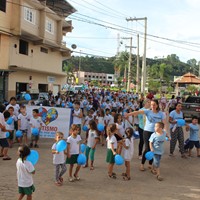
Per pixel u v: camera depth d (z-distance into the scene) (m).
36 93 21.55
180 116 10.42
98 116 12.13
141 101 17.73
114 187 6.93
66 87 36.12
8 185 6.71
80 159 7.00
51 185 6.88
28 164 5.30
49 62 30.70
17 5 22.94
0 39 21.98
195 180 7.79
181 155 10.48
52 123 12.28
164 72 81.25
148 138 8.27
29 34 24.56
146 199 6.23
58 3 35.19
